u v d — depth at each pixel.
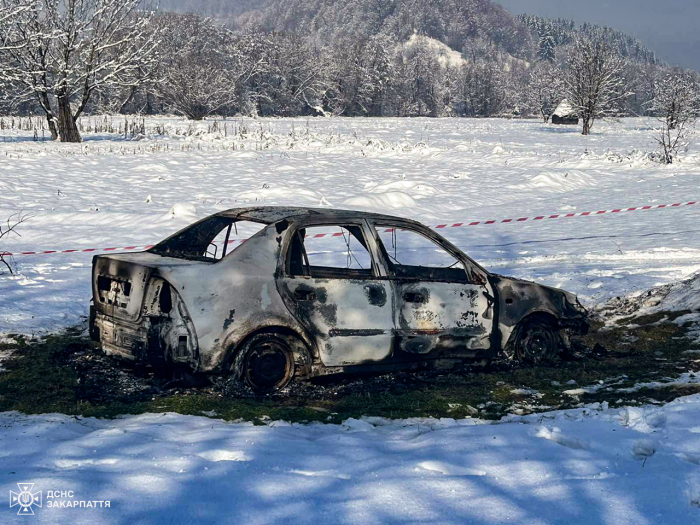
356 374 6.29
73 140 36.59
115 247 13.22
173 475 3.75
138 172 25.39
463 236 15.27
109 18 37.31
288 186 21.97
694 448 4.48
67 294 9.42
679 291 9.09
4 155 28.16
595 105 58.25
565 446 4.56
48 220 15.91
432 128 65.38
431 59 163.25
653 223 16.66
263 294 5.82
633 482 3.83
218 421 5.09
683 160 32.59
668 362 7.18
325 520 3.26
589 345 7.95
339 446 4.49
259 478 3.74
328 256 8.30
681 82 58.50
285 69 104.62
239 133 43.44
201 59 86.19
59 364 6.61
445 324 6.59
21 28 34.62
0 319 8.09
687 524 3.36
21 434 4.63
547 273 11.05
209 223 6.54
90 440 4.45
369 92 122.00
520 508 3.48
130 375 6.28
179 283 5.57
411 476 3.87
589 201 21.33
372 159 33.06
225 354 5.65
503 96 150.50
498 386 6.34
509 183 25.25
